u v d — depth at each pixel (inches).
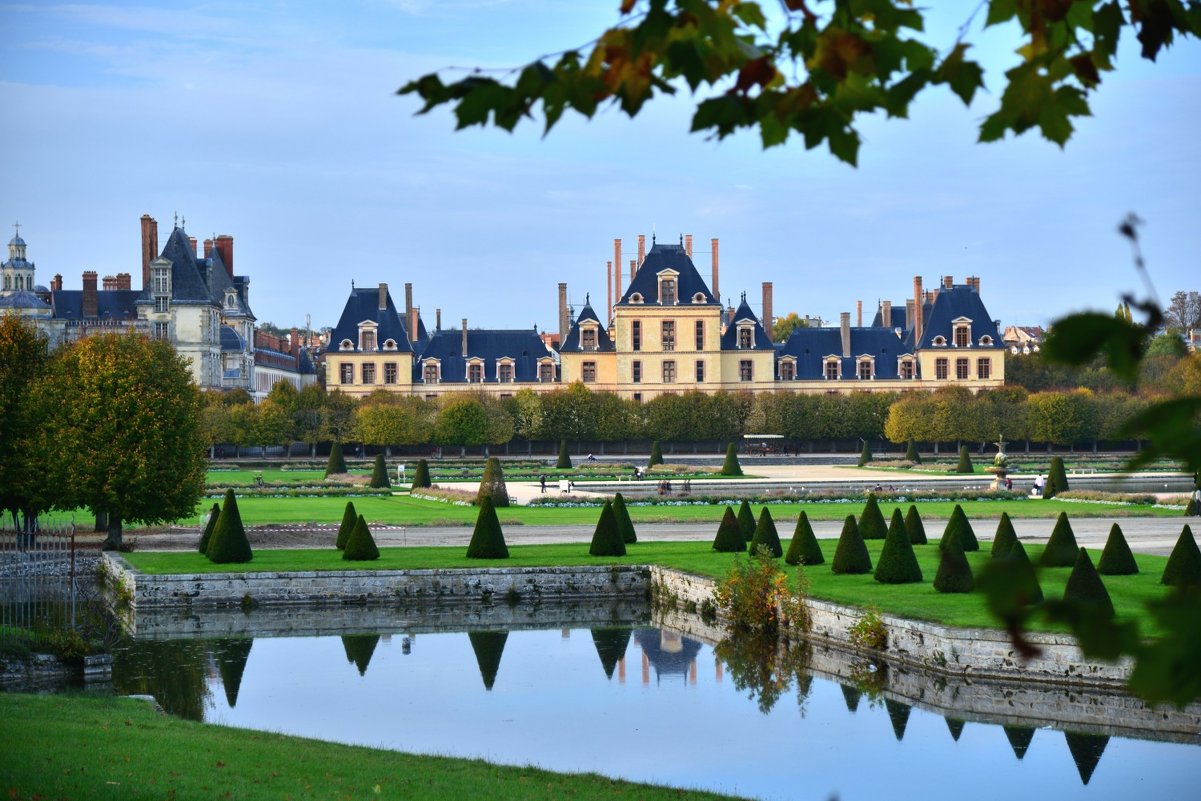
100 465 2250.2
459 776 932.0
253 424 5541.3
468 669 1514.5
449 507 3287.4
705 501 3270.2
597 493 3577.8
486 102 241.9
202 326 6378.0
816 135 265.1
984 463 5108.3
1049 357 198.5
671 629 1779.0
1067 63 263.7
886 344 6806.1
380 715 1290.6
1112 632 193.5
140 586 1926.7
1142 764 1103.6
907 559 1784.0
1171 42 259.8
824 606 1621.6
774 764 1117.1
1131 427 190.7
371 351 6638.8
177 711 1291.8
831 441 6368.1
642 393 6574.8
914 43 251.4
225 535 2092.8
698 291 6584.6
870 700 1337.4
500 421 5876.0
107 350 2402.8
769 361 6668.3
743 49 249.1
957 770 1096.2
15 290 6530.5
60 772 815.1
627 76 244.7
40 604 1818.4
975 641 1390.3
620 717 1283.2
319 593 1979.6
